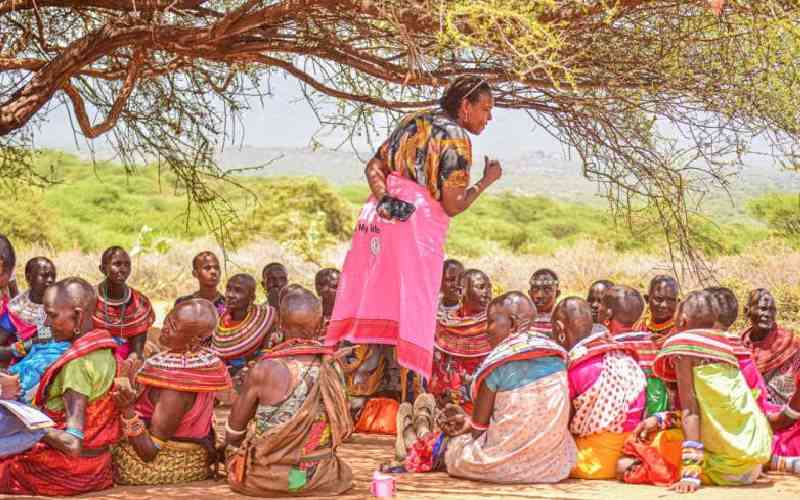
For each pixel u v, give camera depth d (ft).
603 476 18.70
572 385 18.84
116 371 17.31
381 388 24.63
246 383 17.15
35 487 16.79
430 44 20.31
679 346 18.12
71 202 142.72
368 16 20.11
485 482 18.39
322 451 17.30
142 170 171.94
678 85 20.24
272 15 18.98
